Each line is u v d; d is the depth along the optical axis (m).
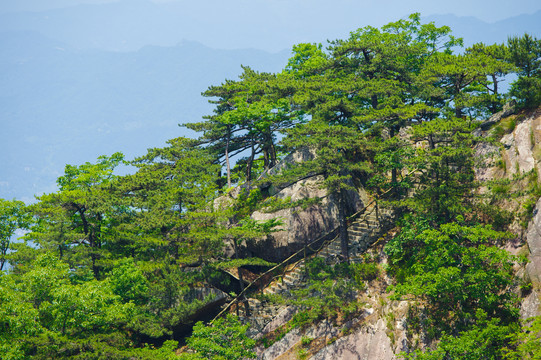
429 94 74.69
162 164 89.81
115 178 86.50
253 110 84.69
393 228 70.44
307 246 74.25
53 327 56.59
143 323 64.19
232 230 69.12
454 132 63.91
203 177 80.19
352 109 71.44
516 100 69.38
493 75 76.31
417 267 57.88
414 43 90.81
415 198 63.50
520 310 53.34
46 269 58.12
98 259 72.50
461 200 61.75
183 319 68.56
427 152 64.06
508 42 71.62
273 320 70.00
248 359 67.44
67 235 73.06
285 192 80.00
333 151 66.94
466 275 52.34
